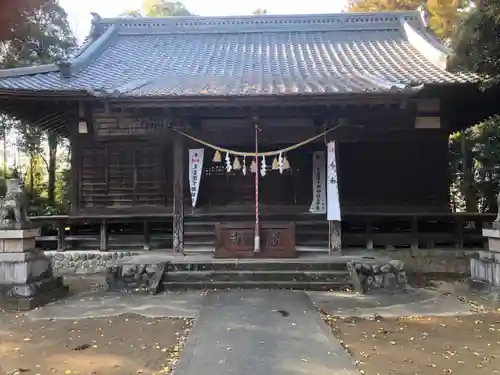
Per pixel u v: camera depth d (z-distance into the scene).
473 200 16.94
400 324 6.48
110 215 11.97
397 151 12.23
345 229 12.53
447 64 10.73
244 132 10.88
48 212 18.14
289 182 12.60
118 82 11.78
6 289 7.70
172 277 9.18
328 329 6.05
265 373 4.49
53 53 17.67
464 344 5.58
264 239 10.07
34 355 5.26
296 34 16.36
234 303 7.57
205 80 11.12
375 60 13.41
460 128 13.84
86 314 7.19
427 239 11.73
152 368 4.80
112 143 12.58
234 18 16.70
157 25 16.77
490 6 7.50
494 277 7.92
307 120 11.05
